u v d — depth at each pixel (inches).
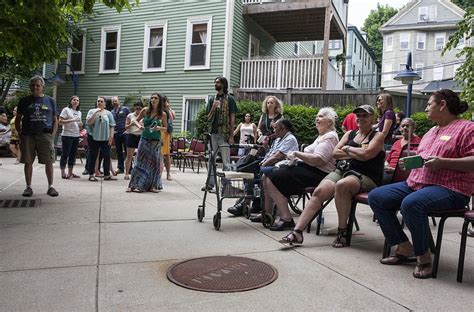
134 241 165.6
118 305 106.3
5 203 234.2
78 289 116.1
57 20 227.6
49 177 261.0
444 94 138.4
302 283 124.6
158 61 652.1
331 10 572.7
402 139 228.5
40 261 139.1
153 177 287.7
